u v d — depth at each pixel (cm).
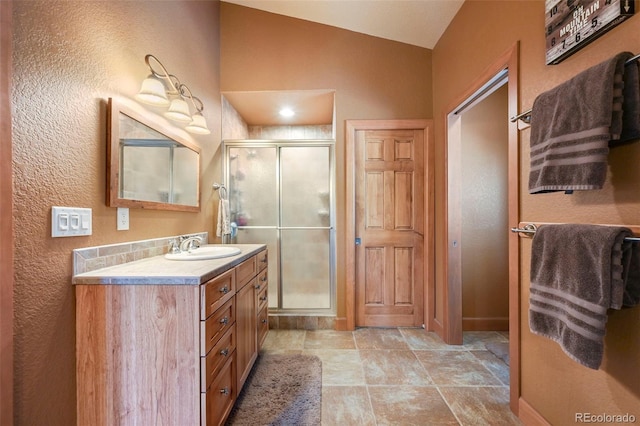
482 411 158
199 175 228
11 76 90
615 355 100
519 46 145
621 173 97
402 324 274
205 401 117
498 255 266
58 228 107
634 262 91
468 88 200
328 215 280
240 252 186
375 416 154
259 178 281
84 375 116
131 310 116
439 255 258
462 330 265
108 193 131
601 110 92
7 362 89
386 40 271
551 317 112
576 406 115
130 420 116
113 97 136
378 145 274
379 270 276
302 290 280
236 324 158
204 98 240
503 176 264
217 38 267
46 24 102
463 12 209
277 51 272
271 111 323
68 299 113
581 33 106
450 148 239
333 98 287
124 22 144
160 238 174
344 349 231
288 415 154
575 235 103
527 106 140
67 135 111
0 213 86
